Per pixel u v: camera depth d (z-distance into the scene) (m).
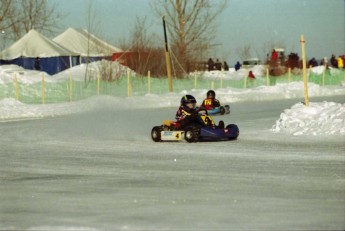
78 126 60.34
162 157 36.94
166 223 19.92
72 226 19.80
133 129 55.97
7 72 120.44
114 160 36.28
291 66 155.38
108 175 30.61
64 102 97.75
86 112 80.62
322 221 19.84
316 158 34.44
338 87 119.69
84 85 119.44
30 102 100.94
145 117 69.56
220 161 34.38
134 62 137.88
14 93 106.56
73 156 38.81
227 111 72.56
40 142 47.84
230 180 28.02
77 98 107.56
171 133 45.06
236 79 148.00
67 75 128.88
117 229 19.23
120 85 124.50
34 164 35.59
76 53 143.50
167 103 93.75
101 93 114.50
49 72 139.75
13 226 20.09
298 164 32.38
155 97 99.06
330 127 46.78
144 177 29.59
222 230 18.91
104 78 125.62
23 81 112.94
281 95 106.94
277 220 20.05
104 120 66.31
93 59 147.00
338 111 48.50
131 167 33.12
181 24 148.38
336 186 25.98
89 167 33.69
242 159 34.91
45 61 139.38
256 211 21.45
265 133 48.88
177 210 21.88
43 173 32.00
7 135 54.16
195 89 120.12
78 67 135.38
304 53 51.75
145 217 20.88
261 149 39.25
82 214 21.67
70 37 150.12
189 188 26.23
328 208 21.78
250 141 43.97
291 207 22.02
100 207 22.81
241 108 82.12
